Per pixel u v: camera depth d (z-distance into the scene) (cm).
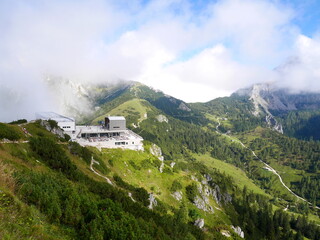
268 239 12038
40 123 8525
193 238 4888
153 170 10431
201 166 17962
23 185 2256
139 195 6844
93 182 5097
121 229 2266
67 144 7850
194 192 10062
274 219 14475
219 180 16425
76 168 5541
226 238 7831
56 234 1898
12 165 3316
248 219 12162
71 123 11850
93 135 12812
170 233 4228
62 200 2517
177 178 10700
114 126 13075
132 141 11869
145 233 2831
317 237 14762
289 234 13275
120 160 9925
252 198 16788
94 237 2019
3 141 4906
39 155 5319
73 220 2289
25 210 1823
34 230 1634
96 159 8262
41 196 2227
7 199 1773
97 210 2570
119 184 7125
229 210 12181
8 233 1352
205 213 9556
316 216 19662
